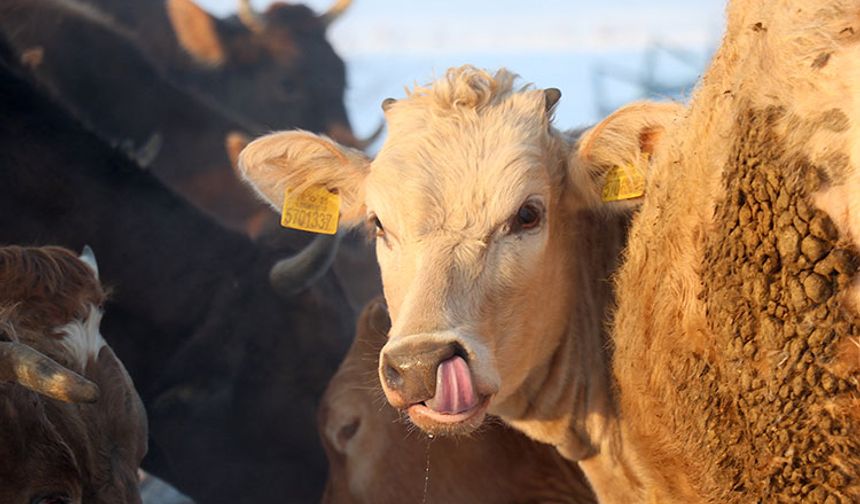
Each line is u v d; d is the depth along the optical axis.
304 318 11.92
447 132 7.33
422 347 6.60
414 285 6.94
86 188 11.06
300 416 11.78
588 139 7.52
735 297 6.39
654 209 7.16
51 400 6.99
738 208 6.33
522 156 7.23
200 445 11.63
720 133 6.55
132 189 11.47
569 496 8.52
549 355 7.74
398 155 7.33
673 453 7.21
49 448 6.82
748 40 6.53
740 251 6.33
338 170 8.12
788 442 6.21
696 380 6.77
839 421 6.06
